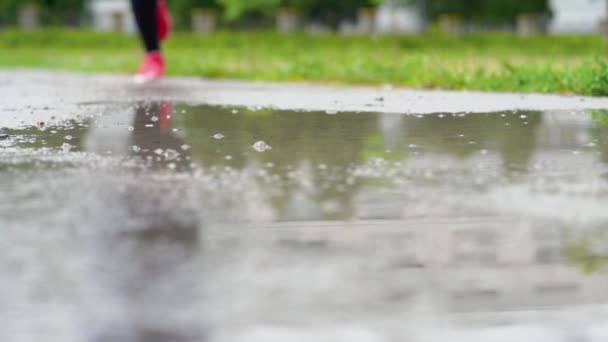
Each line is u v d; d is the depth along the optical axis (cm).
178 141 609
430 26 5034
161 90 1321
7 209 357
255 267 264
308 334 206
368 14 5056
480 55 2717
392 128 698
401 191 403
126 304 227
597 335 207
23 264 268
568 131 665
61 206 364
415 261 274
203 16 5100
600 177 444
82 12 5578
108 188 409
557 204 370
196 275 255
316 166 484
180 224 328
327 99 1085
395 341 203
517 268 266
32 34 4584
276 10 5362
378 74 1518
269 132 670
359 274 258
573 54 2925
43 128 714
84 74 1959
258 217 341
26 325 212
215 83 1532
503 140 609
